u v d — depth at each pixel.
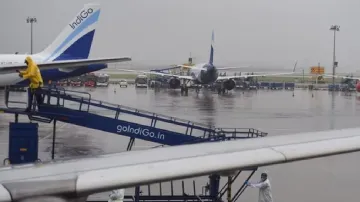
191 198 14.55
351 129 7.25
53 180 4.56
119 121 19.44
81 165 5.18
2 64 41.25
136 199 13.93
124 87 89.50
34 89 18.64
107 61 36.41
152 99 57.88
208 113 42.84
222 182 17.95
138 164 5.24
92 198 14.38
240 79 92.62
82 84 91.69
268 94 77.56
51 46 43.78
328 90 98.12
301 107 52.75
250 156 5.64
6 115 39.00
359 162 22.09
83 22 43.97
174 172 5.06
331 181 18.53
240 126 34.62
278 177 19.06
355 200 15.89
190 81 75.62
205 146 6.13
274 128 34.06
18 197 4.10
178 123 20.19
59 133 29.78
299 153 5.84
